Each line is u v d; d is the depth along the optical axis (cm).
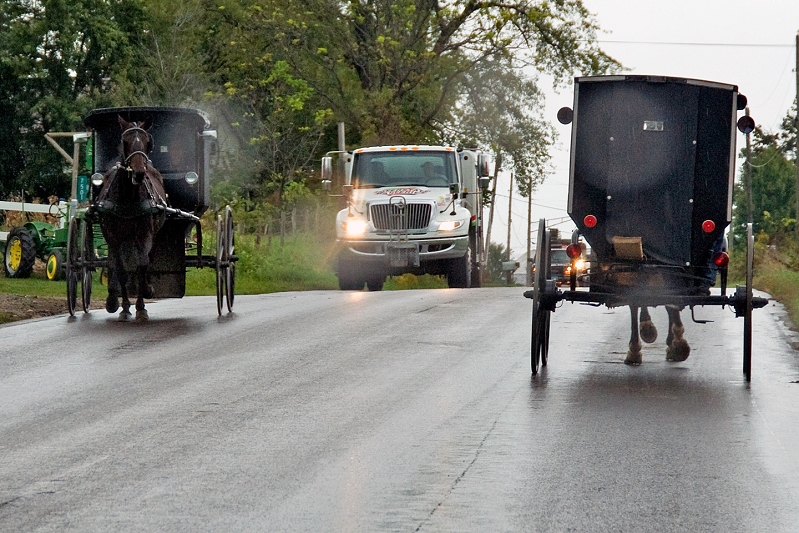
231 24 7338
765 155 9938
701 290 1694
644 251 1684
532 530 881
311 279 4612
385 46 6688
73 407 1405
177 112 2534
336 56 6944
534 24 6619
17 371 1692
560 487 1011
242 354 1875
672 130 1669
